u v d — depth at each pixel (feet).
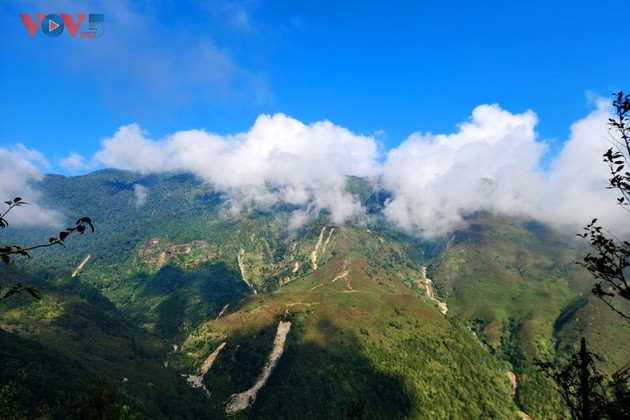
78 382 479.00
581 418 60.59
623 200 59.52
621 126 59.98
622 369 60.18
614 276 57.77
